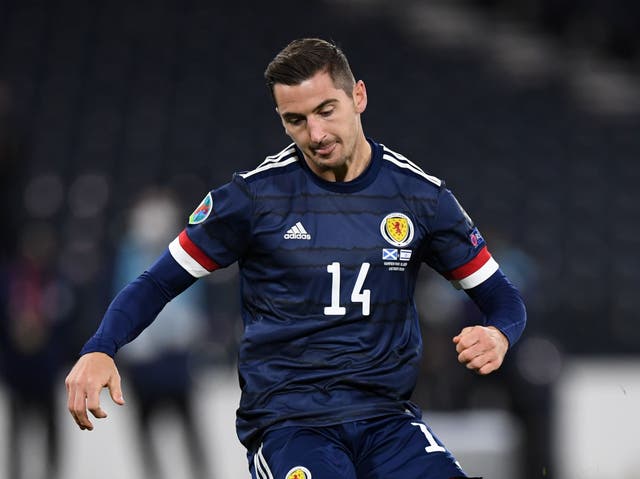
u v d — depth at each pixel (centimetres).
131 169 5384
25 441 2569
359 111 1038
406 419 1030
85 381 971
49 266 2505
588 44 7169
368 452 1009
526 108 6353
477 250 1066
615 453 2727
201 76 6147
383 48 6700
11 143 3484
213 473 2655
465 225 1060
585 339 4622
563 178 5809
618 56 7131
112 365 990
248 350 1034
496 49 6881
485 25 7188
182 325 2427
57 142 5584
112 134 5659
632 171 5938
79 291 3438
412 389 1048
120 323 1014
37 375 2438
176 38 6444
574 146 6097
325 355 1012
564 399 2725
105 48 6297
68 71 6100
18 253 2480
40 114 5778
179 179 5097
